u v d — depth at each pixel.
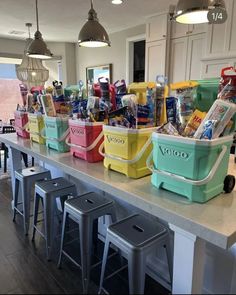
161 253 1.49
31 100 2.20
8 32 4.95
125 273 1.32
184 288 0.95
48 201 1.70
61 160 1.56
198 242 0.90
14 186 2.28
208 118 0.96
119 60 5.19
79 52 6.12
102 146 1.48
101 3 3.46
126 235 1.13
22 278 1.39
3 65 6.02
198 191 0.95
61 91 1.86
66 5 3.49
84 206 1.46
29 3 3.40
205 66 3.43
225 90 1.02
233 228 0.79
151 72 4.32
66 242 1.73
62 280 1.35
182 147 0.94
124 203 1.68
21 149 2.00
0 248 1.84
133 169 1.22
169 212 0.90
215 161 0.93
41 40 3.01
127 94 1.32
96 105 1.48
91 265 1.46
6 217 2.36
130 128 1.20
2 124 5.21
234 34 3.04
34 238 1.97
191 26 3.66
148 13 3.94
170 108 1.12
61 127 1.72
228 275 1.21
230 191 1.04
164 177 1.05
